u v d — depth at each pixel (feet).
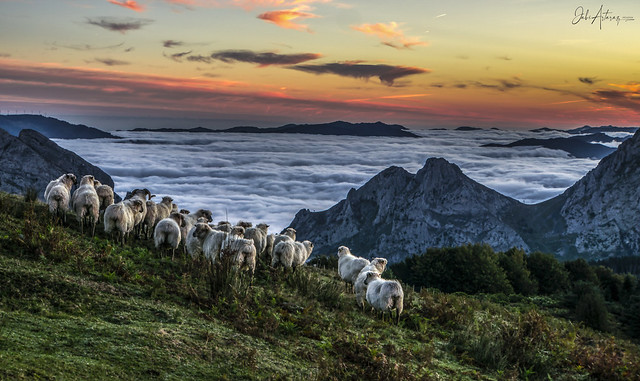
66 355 24.93
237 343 32.14
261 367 29.48
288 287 55.06
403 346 41.83
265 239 66.33
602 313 90.22
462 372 38.22
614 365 45.09
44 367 22.84
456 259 165.17
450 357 42.32
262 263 62.95
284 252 62.75
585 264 181.06
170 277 45.57
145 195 70.03
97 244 52.11
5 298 30.89
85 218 59.41
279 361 31.37
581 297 100.58
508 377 38.81
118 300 34.91
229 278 42.68
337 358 34.17
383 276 127.65
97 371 24.03
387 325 47.75
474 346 44.06
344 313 48.24
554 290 167.84
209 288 43.50
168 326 32.12
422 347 42.80
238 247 51.11
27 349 24.47
